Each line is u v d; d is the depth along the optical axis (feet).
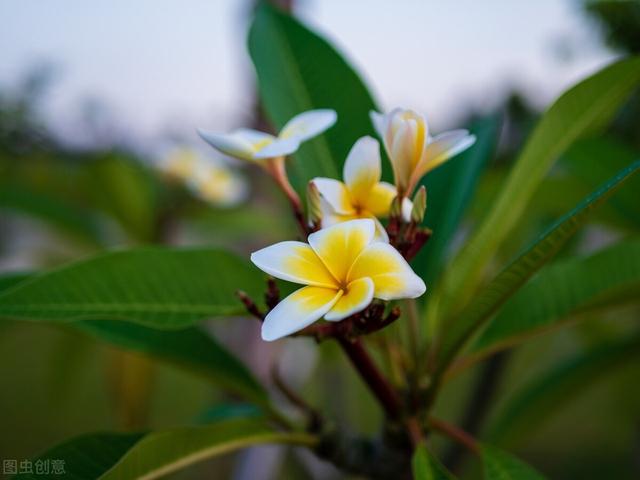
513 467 1.10
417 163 1.01
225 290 1.20
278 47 1.47
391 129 1.03
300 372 2.26
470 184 1.44
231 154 1.09
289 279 0.86
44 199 2.35
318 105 1.43
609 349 1.66
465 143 1.04
